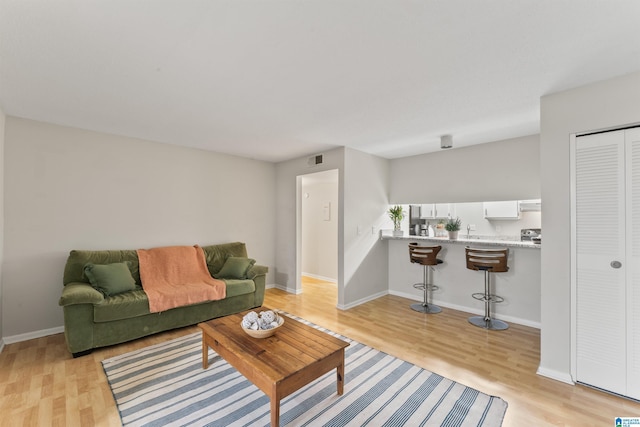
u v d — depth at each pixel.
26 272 3.03
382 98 2.48
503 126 3.23
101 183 3.50
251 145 4.12
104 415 1.87
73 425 1.78
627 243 2.05
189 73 2.06
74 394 2.09
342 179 4.16
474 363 2.58
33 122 3.06
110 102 2.58
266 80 2.16
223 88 2.29
